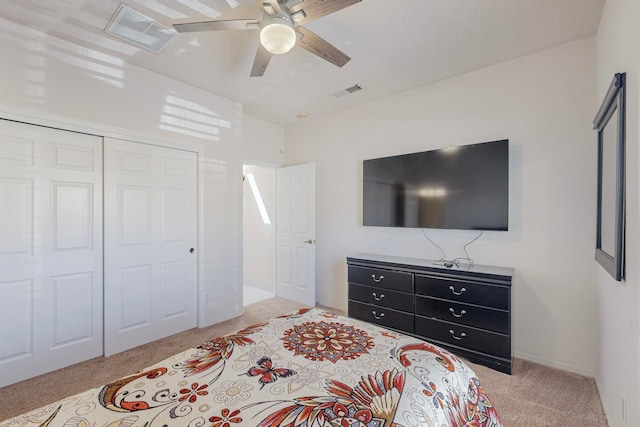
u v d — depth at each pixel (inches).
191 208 126.6
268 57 83.2
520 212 102.0
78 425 36.3
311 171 160.7
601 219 77.8
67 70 93.6
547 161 97.3
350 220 150.3
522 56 101.7
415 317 109.9
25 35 86.2
